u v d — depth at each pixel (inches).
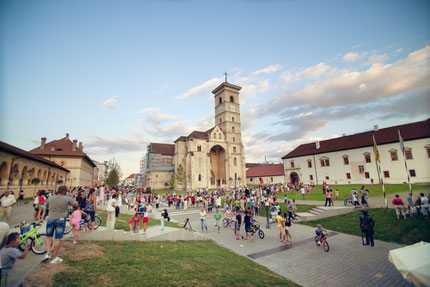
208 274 345.4
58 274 260.1
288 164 2704.2
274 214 856.9
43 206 517.0
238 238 661.9
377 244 567.8
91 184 3275.1
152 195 1701.5
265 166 3304.6
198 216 1067.3
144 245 445.1
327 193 1008.9
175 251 439.5
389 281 369.7
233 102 3275.1
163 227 595.8
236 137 3181.6
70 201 303.3
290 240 628.4
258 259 487.8
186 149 3142.2
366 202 911.7
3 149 912.3
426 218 604.1
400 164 1775.3
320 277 391.5
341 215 868.6
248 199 1196.5
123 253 370.3
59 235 291.3
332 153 2258.9
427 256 220.4
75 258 314.8
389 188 1421.0
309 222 853.2
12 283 226.8
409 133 1771.7
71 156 2199.8
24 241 319.9
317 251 535.5
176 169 3080.7
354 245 570.9
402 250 235.9
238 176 3048.7
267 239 657.6
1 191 941.8
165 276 309.1
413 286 350.0
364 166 2004.2
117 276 282.4
